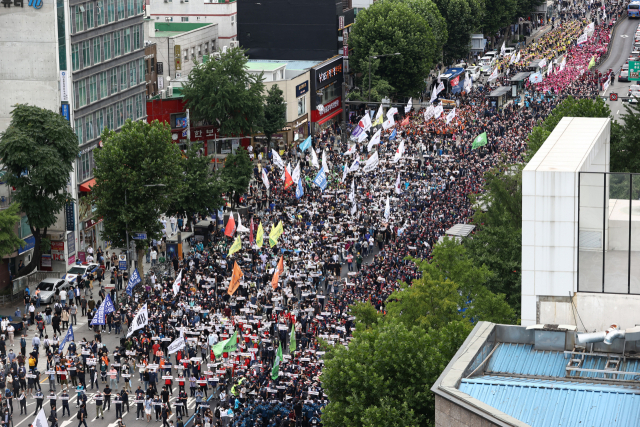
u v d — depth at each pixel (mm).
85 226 109125
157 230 97000
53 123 94812
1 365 74500
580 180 43000
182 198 102500
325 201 114875
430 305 62812
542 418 35844
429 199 112875
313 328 79688
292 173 117875
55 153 94312
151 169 94750
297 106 154250
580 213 43312
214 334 76188
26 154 92688
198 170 106188
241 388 68188
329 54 173875
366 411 46844
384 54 163000
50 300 92062
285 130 151125
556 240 43688
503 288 72438
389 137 139250
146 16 163875
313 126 161125
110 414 70688
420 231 99812
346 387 50156
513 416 35938
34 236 98438
